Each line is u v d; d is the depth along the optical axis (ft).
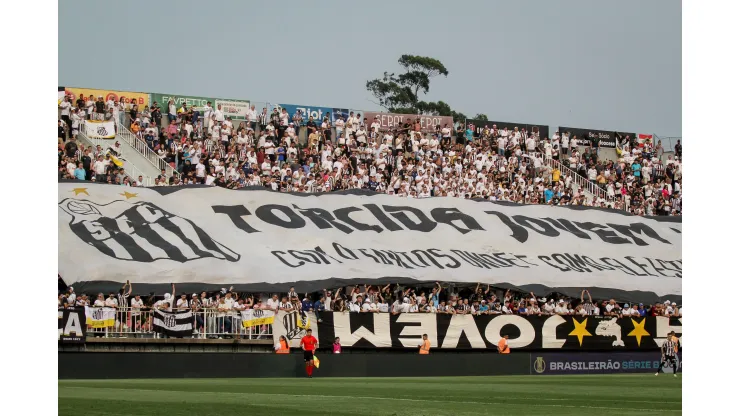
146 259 123.24
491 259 145.18
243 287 125.18
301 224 138.62
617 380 100.48
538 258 148.66
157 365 103.76
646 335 138.10
